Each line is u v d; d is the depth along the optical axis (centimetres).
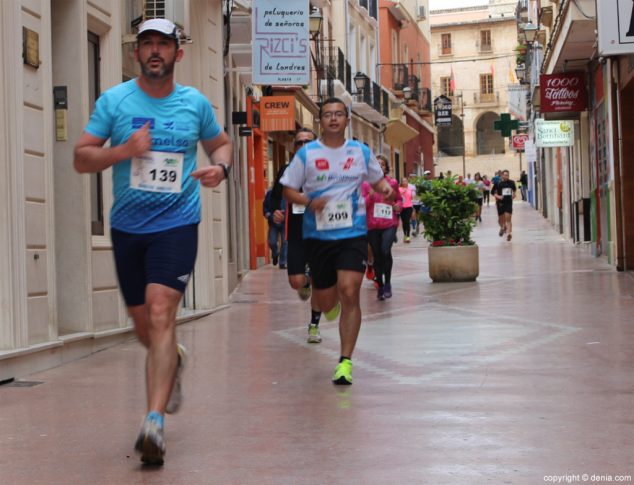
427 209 1817
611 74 1909
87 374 909
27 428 675
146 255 600
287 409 718
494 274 1933
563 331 1098
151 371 581
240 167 2448
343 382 812
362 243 838
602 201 2248
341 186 837
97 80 1162
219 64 1616
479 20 9319
